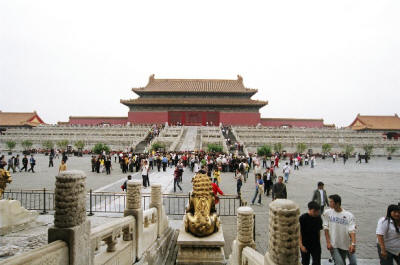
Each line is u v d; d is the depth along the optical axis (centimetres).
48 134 6956
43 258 377
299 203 1780
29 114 9575
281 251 416
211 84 9894
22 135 6812
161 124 8212
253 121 9075
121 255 670
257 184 1791
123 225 688
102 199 1794
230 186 2458
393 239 678
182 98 9275
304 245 709
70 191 449
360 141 6788
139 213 793
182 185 2386
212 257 887
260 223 1370
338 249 724
